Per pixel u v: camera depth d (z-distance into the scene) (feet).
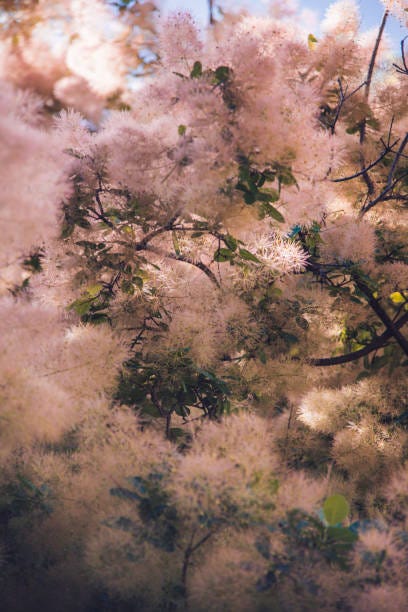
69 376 8.25
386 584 7.78
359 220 9.32
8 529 8.50
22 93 7.94
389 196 9.47
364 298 9.41
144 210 8.68
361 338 9.77
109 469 8.14
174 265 9.09
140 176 8.30
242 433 8.09
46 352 8.25
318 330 9.28
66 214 8.62
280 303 9.16
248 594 7.83
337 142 8.34
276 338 9.18
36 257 8.87
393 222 9.59
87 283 8.85
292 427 9.29
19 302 8.30
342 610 7.82
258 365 9.09
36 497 8.34
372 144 9.57
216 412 9.07
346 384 9.63
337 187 9.53
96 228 8.77
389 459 8.96
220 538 7.97
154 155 8.28
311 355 9.27
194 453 8.06
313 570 7.79
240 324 8.88
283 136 8.13
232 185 8.31
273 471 8.01
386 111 9.52
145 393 8.98
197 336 8.76
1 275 8.68
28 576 8.38
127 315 8.98
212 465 7.87
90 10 11.09
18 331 8.18
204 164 8.13
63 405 8.00
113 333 8.68
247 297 9.09
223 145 8.11
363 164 9.55
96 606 8.34
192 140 8.23
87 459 8.27
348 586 7.82
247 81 8.18
